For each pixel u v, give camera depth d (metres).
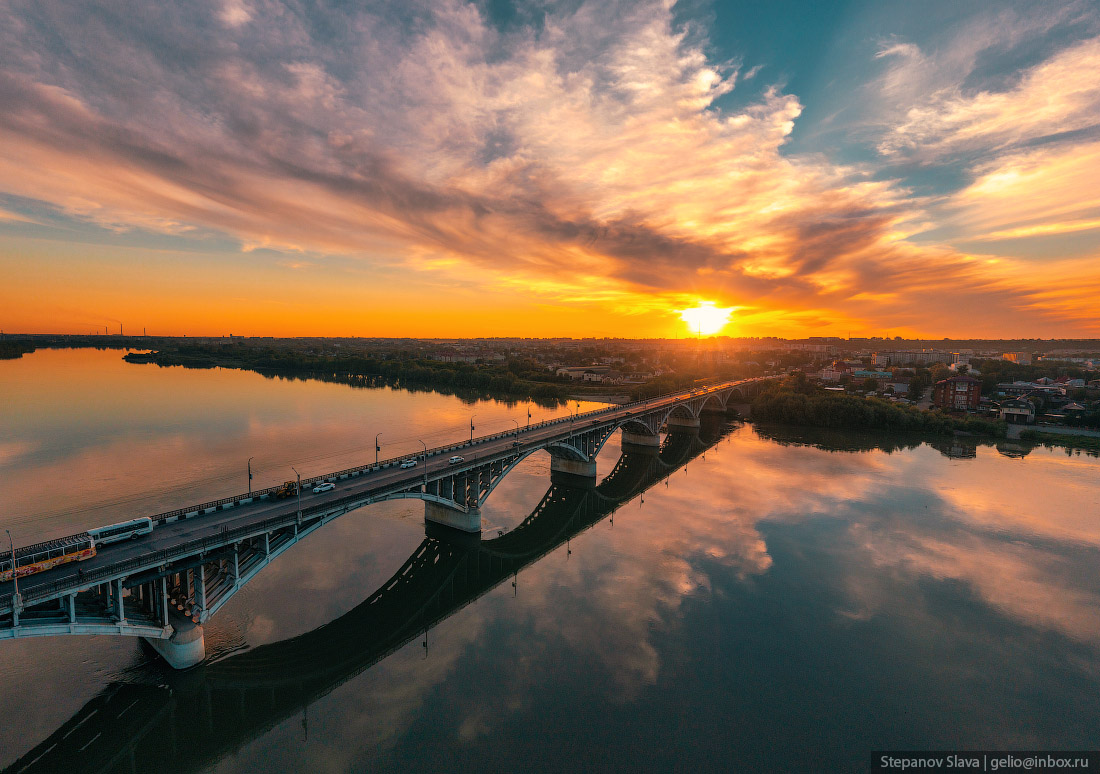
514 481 107.81
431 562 68.81
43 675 44.09
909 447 139.62
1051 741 40.41
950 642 52.56
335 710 42.78
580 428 108.62
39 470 94.75
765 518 85.62
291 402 182.12
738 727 41.28
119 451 108.81
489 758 37.97
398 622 55.31
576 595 61.38
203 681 45.16
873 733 40.91
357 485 65.12
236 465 99.62
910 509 89.50
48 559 39.25
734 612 57.72
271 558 50.31
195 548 43.19
